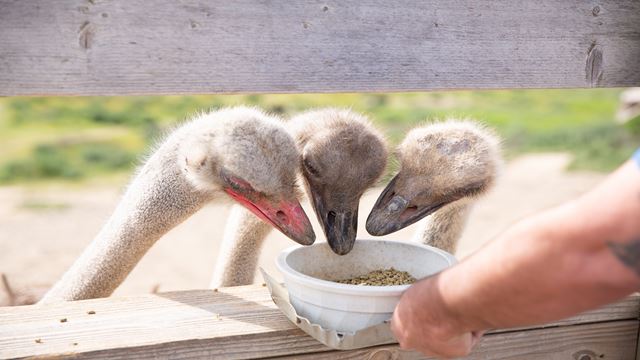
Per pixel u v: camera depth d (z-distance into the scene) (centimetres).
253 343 146
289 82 149
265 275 153
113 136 613
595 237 111
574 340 157
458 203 170
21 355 140
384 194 167
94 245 191
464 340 131
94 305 153
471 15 154
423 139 168
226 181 162
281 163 160
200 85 146
